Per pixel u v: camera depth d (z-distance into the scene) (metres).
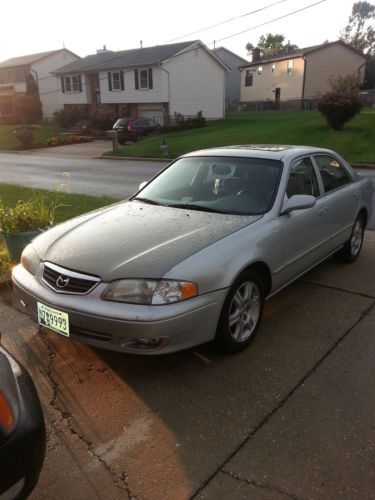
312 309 4.41
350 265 5.73
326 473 2.42
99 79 41.06
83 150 28.28
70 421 2.87
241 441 2.67
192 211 4.04
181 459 2.54
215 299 3.20
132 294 3.00
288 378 3.28
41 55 51.75
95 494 2.34
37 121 49.81
